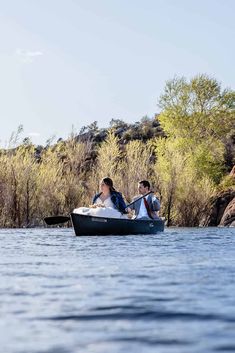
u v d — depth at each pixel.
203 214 47.44
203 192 46.88
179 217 46.25
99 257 18.23
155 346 7.73
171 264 16.27
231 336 8.23
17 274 14.18
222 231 35.03
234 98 83.75
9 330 8.59
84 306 10.25
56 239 26.33
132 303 10.52
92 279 13.30
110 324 8.97
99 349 7.60
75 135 43.81
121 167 44.09
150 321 9.16
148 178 43.94
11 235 29.81
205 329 8.65
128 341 7.98
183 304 10.44
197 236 28.86
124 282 12.87
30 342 7.93
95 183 42.47
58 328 8.72
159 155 56.06
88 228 28.44
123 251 20.31
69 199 41.94
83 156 43.66
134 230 29.23
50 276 13.80
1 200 40.31
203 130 83.06
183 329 8.66
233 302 10.62
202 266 15.81
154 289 11.98
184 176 46.72
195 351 7.48
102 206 28.91
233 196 49.62
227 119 84.00
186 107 83.19
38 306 10.24
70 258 17.97
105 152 44.09
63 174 43.53
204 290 11.88
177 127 82.75
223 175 72.75
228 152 86.12
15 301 10.68
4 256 18.59
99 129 95.88
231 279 13.32
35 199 41.31
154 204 30.36
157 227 30.66
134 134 97.38
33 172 41.19
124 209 29.23
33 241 25.05
